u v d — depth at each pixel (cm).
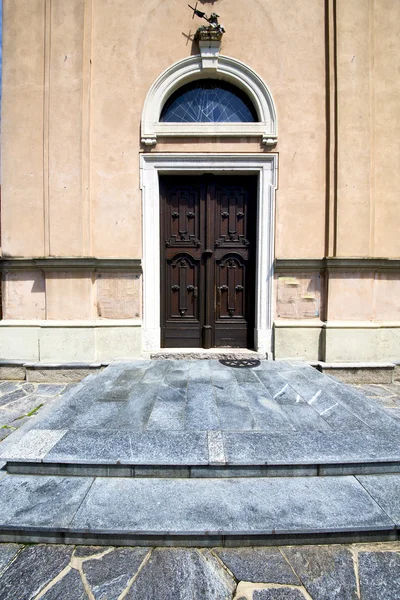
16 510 164
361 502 171
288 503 170
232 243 430
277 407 262
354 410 259
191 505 168
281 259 405
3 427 276
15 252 407
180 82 403
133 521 157
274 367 374
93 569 142
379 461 194
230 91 420
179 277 433
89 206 403
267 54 397
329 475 194
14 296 416
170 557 148
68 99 394
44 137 396
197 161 404
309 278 414
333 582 137
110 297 413
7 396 348
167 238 427
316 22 397
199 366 375
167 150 402
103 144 402
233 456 195
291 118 402
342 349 405
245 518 159
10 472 195
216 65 394
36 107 397
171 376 338
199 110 420
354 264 398
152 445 205
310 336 412
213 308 435
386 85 404
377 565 145
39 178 401
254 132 396
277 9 395
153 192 407
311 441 212
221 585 135
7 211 404
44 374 392
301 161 404
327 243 408
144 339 417
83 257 392
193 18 394
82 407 259
